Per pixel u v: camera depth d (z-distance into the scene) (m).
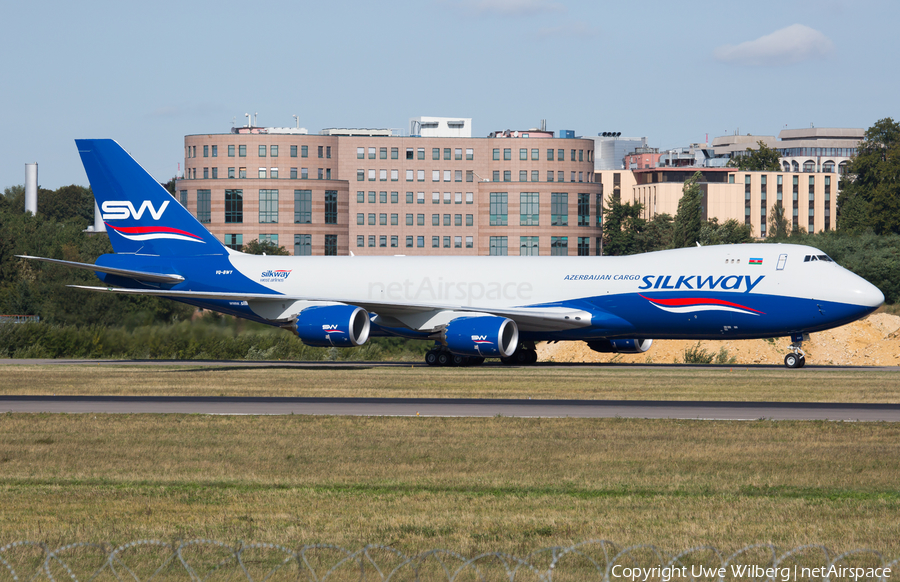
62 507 40.81
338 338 112.62
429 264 124.19
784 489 44.09
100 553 34.09
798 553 34.06
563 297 116.25
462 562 32.94
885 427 61.84
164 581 31.38
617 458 51.44
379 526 37.38
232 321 155.25
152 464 50.47
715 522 37.97
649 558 33.47
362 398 80.94
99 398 82.50
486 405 75.19
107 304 181.12
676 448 54.31
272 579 31.47
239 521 38.19
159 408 74.44
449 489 44.16
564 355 157.00
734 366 120.12
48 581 31.38
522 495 42.81
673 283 111.38
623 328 114.44
